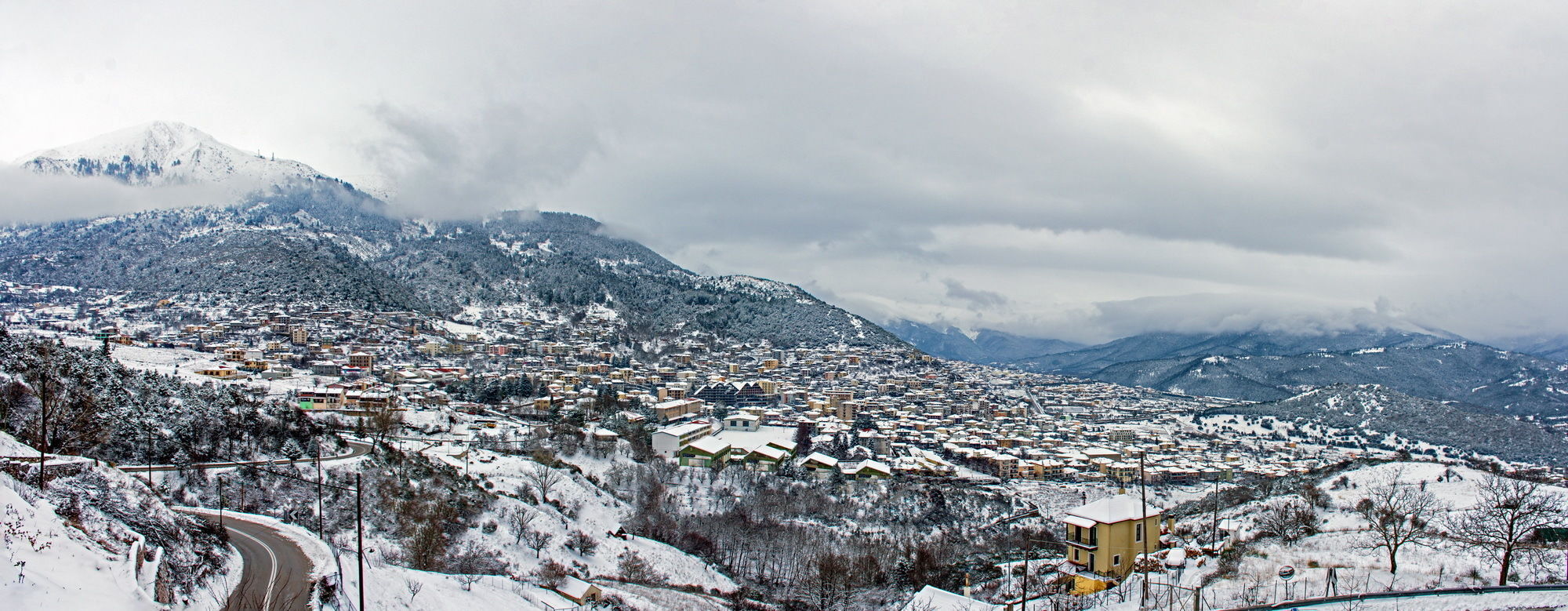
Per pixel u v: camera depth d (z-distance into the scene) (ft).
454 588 240.12
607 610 272.10
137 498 204.44
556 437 581.53
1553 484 318.86
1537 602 159.22
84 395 328.90
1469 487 311.68
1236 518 335.06
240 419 402.31
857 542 421.18
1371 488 336.90
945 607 238.89
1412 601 166.71
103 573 132.05
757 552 401.08
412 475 378.32
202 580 170.19
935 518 503.20
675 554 375.86
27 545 126.21
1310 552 235.20
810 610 315.99
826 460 637.30
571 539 358.43
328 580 189.37
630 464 547.49
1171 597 191.42
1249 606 174.50
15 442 234.79
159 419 359.87
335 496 330.75
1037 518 512.22
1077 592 238.48
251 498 311.47
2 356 334.65
